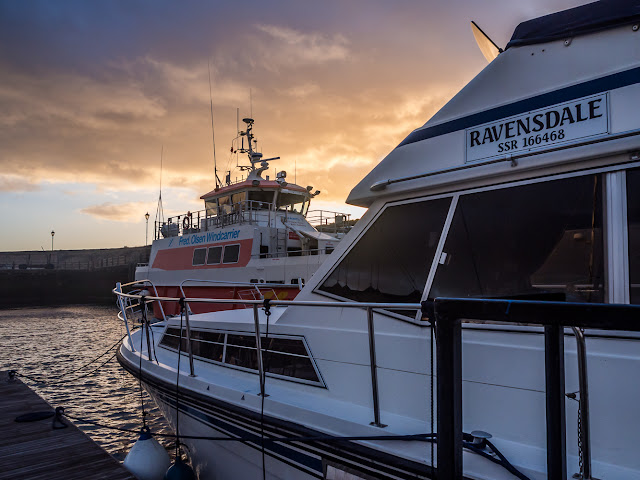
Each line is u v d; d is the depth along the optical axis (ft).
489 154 9.05
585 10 8.48
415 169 10.18
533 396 7.37
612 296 7.21
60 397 37.65
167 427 29.78
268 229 49.73
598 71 8.01
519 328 7.72
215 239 52.75
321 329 10.85
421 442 8.09
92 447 13.66
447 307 5.90
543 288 7.96
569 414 6.97
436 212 9.74
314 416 9.64
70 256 244.22
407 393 8.96
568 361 7.09
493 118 9.15
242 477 11.69
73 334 77.77
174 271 57.26
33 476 11.80
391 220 10.48
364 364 9.79
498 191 8.91
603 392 6.77
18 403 17.97
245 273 47.80
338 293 10.88
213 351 14.55
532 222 8.34
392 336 9.34
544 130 8.39
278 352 11.89
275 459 10.50
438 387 5.94
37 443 13.94
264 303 10.46
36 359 54.90
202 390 13.00
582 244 7.68
